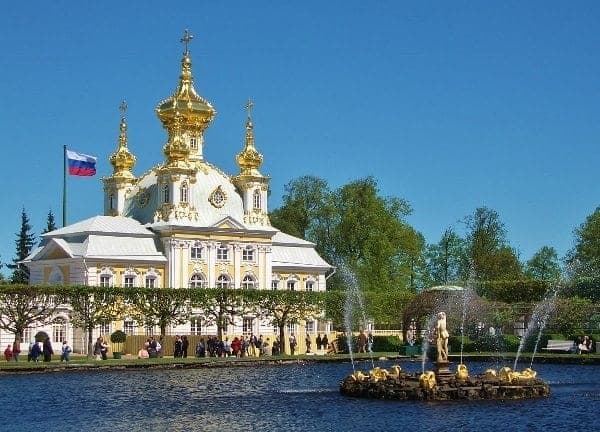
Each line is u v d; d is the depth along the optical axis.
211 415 57.53
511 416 55.00
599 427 51.03
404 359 115.81
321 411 58.19
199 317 124.75
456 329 126.88
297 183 194.75
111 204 162.62
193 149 161.25
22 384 79.25
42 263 145.38
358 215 181.00
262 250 154.38
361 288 170.50
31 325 126.75
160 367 100.38
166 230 146.12
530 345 122.44
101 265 140.00
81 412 59.53
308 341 134.62
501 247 198.12
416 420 53.50
